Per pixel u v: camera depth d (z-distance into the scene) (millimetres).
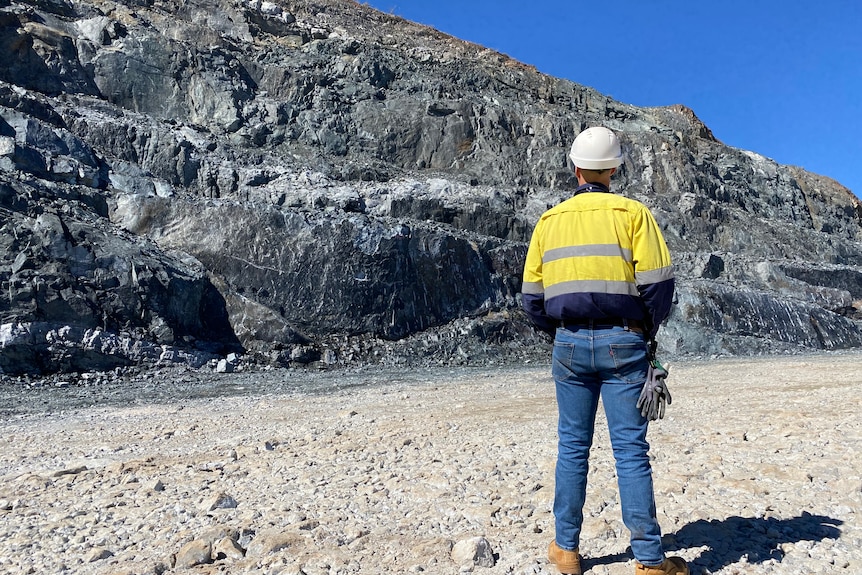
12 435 8031
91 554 3006
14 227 15945
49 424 9125
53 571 2883
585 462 2652
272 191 23406
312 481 4465
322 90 29750
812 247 37719
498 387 12500
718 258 31406
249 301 19172
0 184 16672
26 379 14367
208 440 6938
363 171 27609
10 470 5605
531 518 3412
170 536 3303
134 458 5895
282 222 20469
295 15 35375
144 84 25453
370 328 20906
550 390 11523
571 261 2510
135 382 15000
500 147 32250
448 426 6984
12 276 15242
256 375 16641
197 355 17219
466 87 35531
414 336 21766
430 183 28047
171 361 16516
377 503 3811
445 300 23016
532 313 2750
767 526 3123
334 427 7438
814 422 6031
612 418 2537
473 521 3396
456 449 5469
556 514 2682
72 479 4883
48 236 16141
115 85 24859
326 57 31953
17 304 15055
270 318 19047
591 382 2600
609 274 2459
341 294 20594
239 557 2982
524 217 28188
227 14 30781
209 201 20453
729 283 29672
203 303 18656
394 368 19109
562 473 2648
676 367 17016
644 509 2467
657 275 2395
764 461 4453
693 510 3414
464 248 23938
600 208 2508
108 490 4414
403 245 22141
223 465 5242
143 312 16922
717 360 20906
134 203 19656
